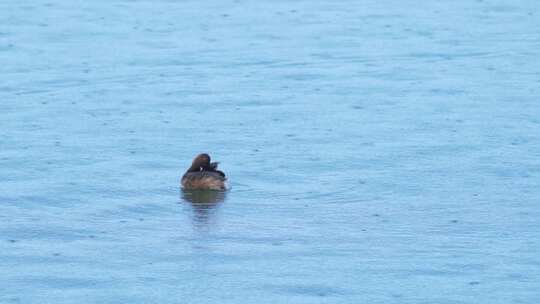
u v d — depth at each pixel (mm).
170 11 37625
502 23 35750
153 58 31281
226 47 32656
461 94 27469
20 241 18328
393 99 27078
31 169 21797
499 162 22172
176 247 18062
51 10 37531
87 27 35062
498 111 25906
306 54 31797
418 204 19984
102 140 23719
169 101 26938
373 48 32531
